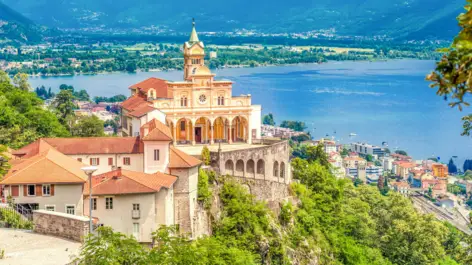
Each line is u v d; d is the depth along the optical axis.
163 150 142.12
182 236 83.62
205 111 187.25
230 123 190.12
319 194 189.12
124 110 192.38
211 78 187.12
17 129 172.00
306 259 166.00
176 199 139.12
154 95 186.38
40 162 123.25
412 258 195.38
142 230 124.25
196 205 144.12
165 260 75.56
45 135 185.88
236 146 186.62
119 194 122.75
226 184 158.12
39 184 119.88
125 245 73.38
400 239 198.75
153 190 124.00
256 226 153.12
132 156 145.25
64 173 121.62
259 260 149.12
